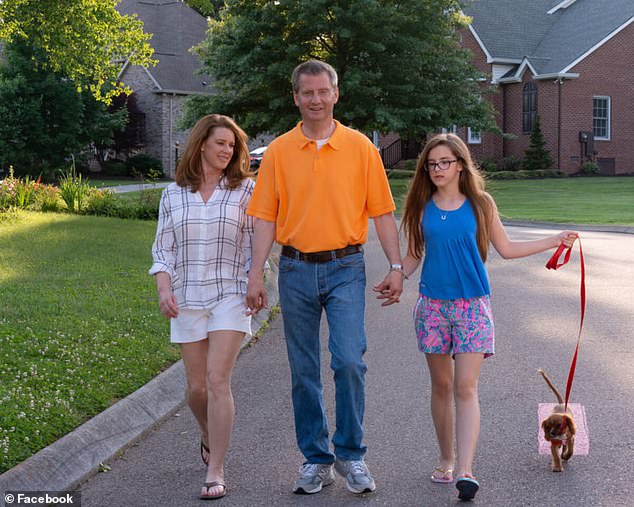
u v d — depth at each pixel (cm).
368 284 1206
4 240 1416
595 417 578
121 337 759
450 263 464
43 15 2261
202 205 477
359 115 3114
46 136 3978
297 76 457
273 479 482
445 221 466
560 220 2139
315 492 459
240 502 447
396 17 3039
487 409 605
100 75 2497
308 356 470
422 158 475
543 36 4544
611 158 4278
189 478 485
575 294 1082
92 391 595
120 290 989
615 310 971
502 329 884
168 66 4681
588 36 4259
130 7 5028
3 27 2397
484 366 730
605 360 742
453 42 3341
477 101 3303
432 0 3178
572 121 4162
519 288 1140
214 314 470
